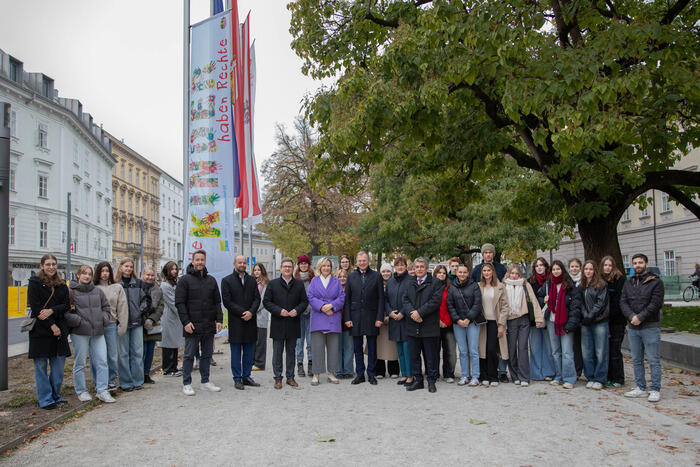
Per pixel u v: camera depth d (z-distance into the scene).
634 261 7.55
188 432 5.84
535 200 14.98
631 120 9.44
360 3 13.06
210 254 12.21
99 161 55.94
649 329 7.34
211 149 12.27
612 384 8.46
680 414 6.53
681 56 9.28
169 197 87.06
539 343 9.21
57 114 43.31
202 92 12.31
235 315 8.61
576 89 8.52
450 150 13.18
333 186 12.40
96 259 53.97
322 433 5.74
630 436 5.57
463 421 6.23
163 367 10.13
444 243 28.17
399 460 4.82
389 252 32.91
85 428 6.05
